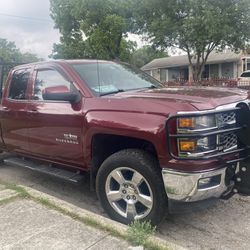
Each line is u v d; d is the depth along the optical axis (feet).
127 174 13.05
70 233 11.39
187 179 11.44
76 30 123.95
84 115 14.07
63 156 15.64
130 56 124.77
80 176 15.49
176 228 13.32
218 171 11.71
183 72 140.46
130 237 10.88
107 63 17.24
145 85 16.57
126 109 12.85
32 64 17.81
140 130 12.13
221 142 12.03
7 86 18.92
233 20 80.43
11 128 18.35
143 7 88.02
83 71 15.56
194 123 11.39
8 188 15.38
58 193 17.47
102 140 14.07
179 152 11.51
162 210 12.25
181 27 82.33
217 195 12.18
